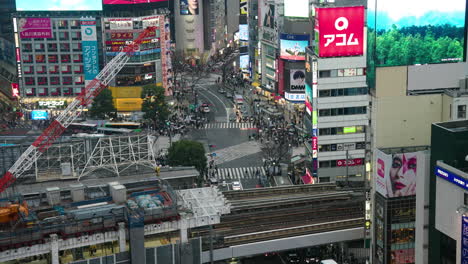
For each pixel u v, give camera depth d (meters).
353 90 181.00
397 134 130.88
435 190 104.62
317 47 180.38
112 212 125.25
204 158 193.62
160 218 125.88
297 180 197.75
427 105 130.25
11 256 116.69
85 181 156.25
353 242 145.00
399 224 128.50
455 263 101.38
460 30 135.38
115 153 165.62
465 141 99.94
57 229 120.44
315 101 180.88
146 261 123.69
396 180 126.19
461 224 97.31
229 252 134.38
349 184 172.25
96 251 130.62
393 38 133.12
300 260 145.25
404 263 130.62
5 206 124.06
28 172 162.88
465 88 133.25
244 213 142.88
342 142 183.88
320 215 146.00
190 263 126.88
